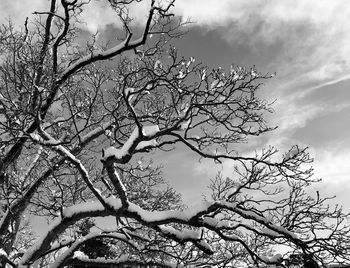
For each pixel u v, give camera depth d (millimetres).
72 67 10547
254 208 9219
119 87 11359
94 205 8945
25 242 15039
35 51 9242
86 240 9797
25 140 9852
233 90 9320
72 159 8391
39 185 10258
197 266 9672
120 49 10461
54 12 11086
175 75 9156
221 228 8578
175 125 8461
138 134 7695
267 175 9703
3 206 10898
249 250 8844
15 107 8742
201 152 9570
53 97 10250
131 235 10125
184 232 8586
